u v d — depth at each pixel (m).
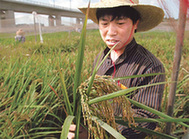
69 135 1.03
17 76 1.99
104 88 0.88
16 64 2.28
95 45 6.57
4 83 1.92
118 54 1.36
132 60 1.26
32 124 1.45
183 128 1.74
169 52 4.91
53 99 1.71
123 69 1.29
